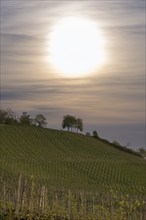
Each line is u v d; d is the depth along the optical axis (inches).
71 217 1231.5
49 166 5152.6
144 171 5319.9
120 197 1553.9
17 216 1259.8
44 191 1280.8
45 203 1280.8
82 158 5910.4
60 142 6584.6
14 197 1395.2
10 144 6028.5
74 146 6574.8
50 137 6678.2
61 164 5329.7
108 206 1267.2
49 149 6181.1
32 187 1288.1
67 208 1294.3
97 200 1402.6
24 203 1302.9
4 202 1346.0
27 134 6565.0
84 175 4852.4
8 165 4862.2
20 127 6815.9
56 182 4192.9
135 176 4955.7
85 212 1228.5
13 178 3772.1
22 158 5457.7
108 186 4237.2
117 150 7071.9
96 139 7421.3
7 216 1257.4
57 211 1261.1
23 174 4367.6
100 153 6520.7
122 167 5452.8
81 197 1280.8
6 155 5506.9
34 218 1250.6
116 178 4785.9
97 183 4446.4
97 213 1206.9
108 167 5364.2
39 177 4387.3
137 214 1136.2
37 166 5073.8
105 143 7352.4
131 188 4165.8
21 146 6033.5
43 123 7696.9
